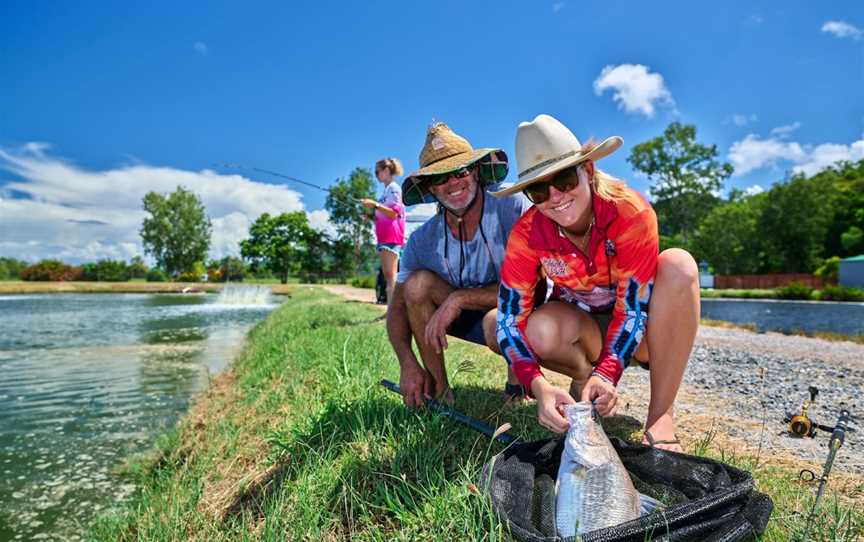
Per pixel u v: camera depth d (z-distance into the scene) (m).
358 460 2.71
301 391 4.59
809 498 2.24
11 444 4.88
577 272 2.62
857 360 6.61
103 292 51.44
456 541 1.99
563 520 1.85
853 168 79.12
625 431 3.21
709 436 3.15
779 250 64.06
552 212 2.38
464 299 3.19
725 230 65.88
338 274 79.56
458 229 3.20
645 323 2.53
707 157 76.00
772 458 2.88
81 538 3.19
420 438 2.80
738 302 31.19
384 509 2.29
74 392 7.01
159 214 93.38
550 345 2.82
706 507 1.67
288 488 2.71
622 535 1.60
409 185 3.22
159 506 3.21
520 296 2.67
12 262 89.06
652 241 2.43
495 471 2.04
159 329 15.16
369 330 7.24
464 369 3.29
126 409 6.10
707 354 7.23
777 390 4.75
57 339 12.91
